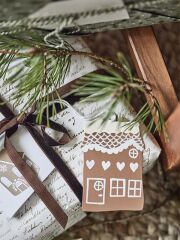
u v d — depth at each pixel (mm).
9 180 319
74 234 383
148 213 386
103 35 415
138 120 309
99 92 282
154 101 301
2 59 299
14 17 245
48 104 304
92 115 328
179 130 322
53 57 288
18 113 322
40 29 277
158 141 343
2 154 319
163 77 329
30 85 288
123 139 324
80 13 250
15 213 321
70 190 326
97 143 323
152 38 330
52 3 234
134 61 339
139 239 383
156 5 265
